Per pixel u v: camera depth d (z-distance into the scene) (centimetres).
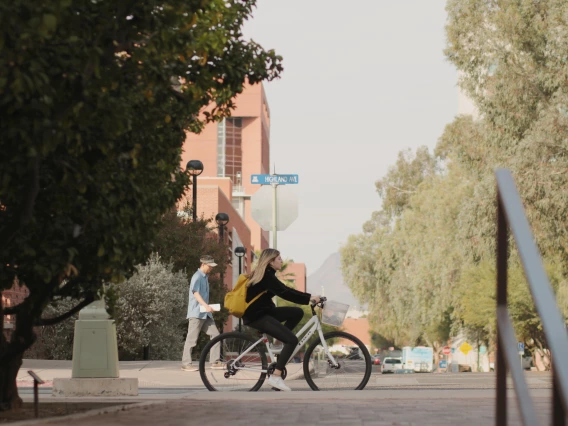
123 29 782
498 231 482
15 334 1036
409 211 8588
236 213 9625
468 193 6738
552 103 4562
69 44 763
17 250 965
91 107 785
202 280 2212
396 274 8856
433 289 7512
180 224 4225
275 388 1526
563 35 4425
